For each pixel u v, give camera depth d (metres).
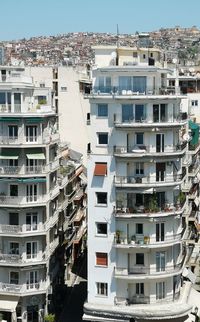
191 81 130.00
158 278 73.44
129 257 73.50
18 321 81.62
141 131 71.50
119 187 71.62
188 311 74.06
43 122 81.19
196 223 107.44
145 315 71.81
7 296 81.38
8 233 80.25
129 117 71.50
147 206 72.44
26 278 81.81
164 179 73.31
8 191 80.81
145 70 71.94
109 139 71.88
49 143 82.06
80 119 121.75
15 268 81.06
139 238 72.69
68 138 122.31
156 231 73.56
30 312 82.75
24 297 81.56
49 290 83.56
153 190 72.12
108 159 71.88
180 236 75.81
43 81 121.06
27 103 82.25
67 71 121.06
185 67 157.75
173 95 72.12
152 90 72.69
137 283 74.12
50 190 83.88
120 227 72.94
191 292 81.69
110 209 72.38
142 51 88.06
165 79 77.19
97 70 72.50
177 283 77.06
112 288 73.38
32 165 80.75
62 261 95.06
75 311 85.69
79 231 111.62
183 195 78.69
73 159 114.19
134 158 71.19
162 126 71.44
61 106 121.75
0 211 81.12
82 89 123.31
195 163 106.19
